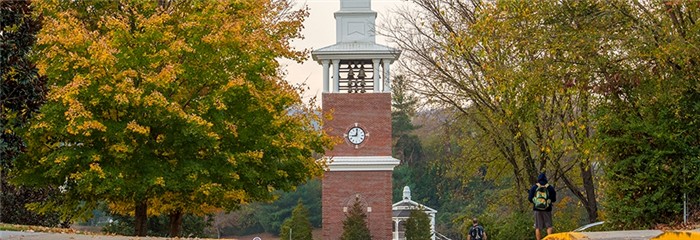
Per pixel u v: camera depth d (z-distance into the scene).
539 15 27.38
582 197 38.28
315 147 36.47
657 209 24.91
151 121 27.34
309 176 36.62
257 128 30.14
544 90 27.92
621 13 25.92
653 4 25.59
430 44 41.03
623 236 15.80
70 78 27.44
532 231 37.31
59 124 27.31
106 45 25.94
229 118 29.34
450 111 42.59
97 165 26.58
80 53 27.02
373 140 68.44
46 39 26.27
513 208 44.66
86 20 29.89
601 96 26.75
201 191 28.61
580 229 27.34
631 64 26.44
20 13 28.09
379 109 68.62
